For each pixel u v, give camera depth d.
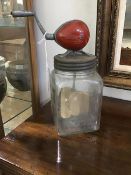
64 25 0.32
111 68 0.44
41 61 0.51
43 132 0.36
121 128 0.37
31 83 0.46
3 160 0.30
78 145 0.33
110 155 0.31
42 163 0.29
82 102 0.37
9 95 0.42
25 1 0.40
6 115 0.41
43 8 0.47
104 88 0.48
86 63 0.31
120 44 0.42
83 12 0.43
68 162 0.29
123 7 0.39
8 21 0.39
